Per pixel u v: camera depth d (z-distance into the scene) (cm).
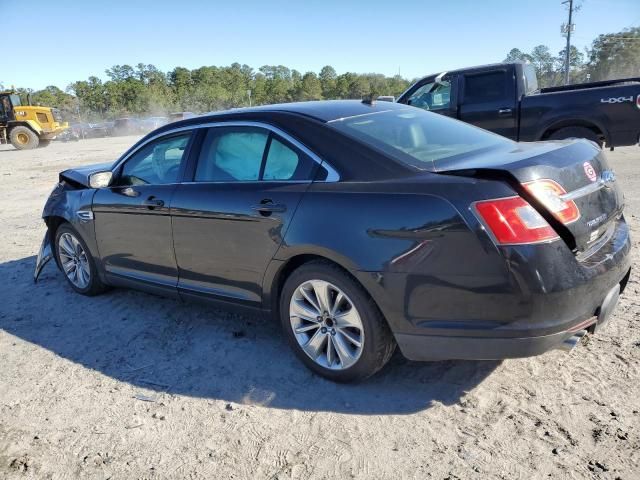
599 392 303
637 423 276
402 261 286
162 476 266
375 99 416
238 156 373
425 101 1000
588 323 291
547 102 888
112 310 480
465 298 276
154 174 431
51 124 2983
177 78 11344
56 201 519
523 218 267
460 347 284
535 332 270
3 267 630
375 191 299
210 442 289
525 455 261
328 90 10794
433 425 289
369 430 289
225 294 381
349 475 257
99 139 4216
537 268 265
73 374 372
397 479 253
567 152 306
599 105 857
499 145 359
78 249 511
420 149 330
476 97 945
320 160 329
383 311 299
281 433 292
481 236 267
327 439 284
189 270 400
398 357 361
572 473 247
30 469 277
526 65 966
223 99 9862
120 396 340
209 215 370
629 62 7919
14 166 1872
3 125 2911
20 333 445
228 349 391
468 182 277
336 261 308
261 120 366
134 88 9388
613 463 251
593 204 298
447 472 254
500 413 294
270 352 382
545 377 322
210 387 343
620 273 306
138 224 428
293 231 324
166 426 306
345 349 323
